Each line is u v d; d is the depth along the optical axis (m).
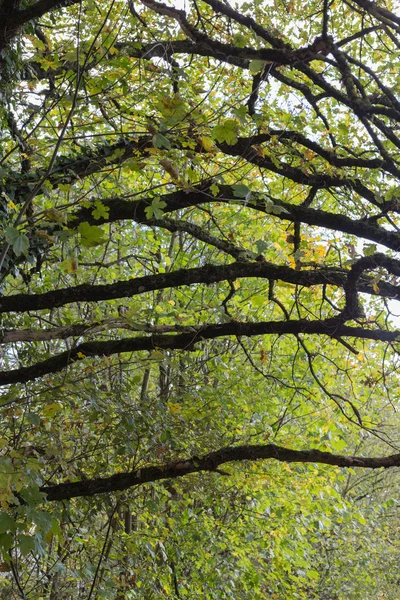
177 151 5.33
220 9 5.23
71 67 5.71
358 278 5.86
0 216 5.59
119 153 4.77
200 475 10.38
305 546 11.94
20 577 8.24
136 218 6.26
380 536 15.48
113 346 6.30
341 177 7.04
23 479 3.11
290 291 9.13
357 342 10.02
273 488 11.39
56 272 10.23
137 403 7.73
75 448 8.28
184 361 10.32
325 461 6.80
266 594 11.98
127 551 9.43
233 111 4.40
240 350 11.85
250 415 11.45
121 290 5.84
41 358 8.05
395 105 5.83
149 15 7.43
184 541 11.13
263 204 6.46
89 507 7.84
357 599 14.69
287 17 8.75
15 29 5.03
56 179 6.02
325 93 7.28
